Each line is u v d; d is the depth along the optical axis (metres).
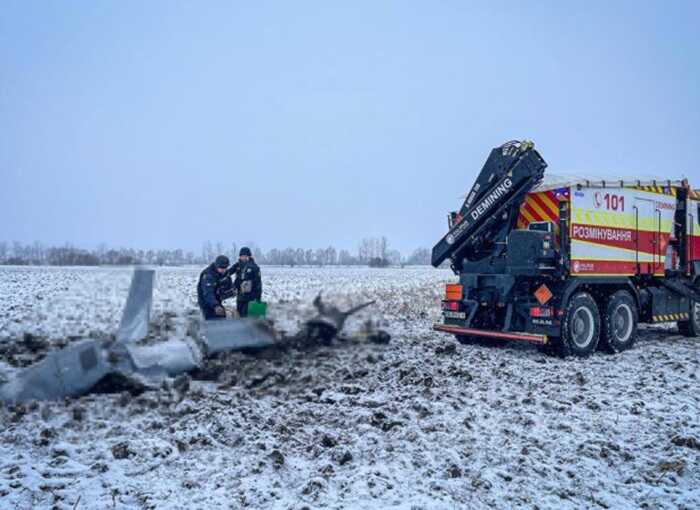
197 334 8.88
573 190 10.01
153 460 5.12
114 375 7.27
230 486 4.67
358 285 32.59
